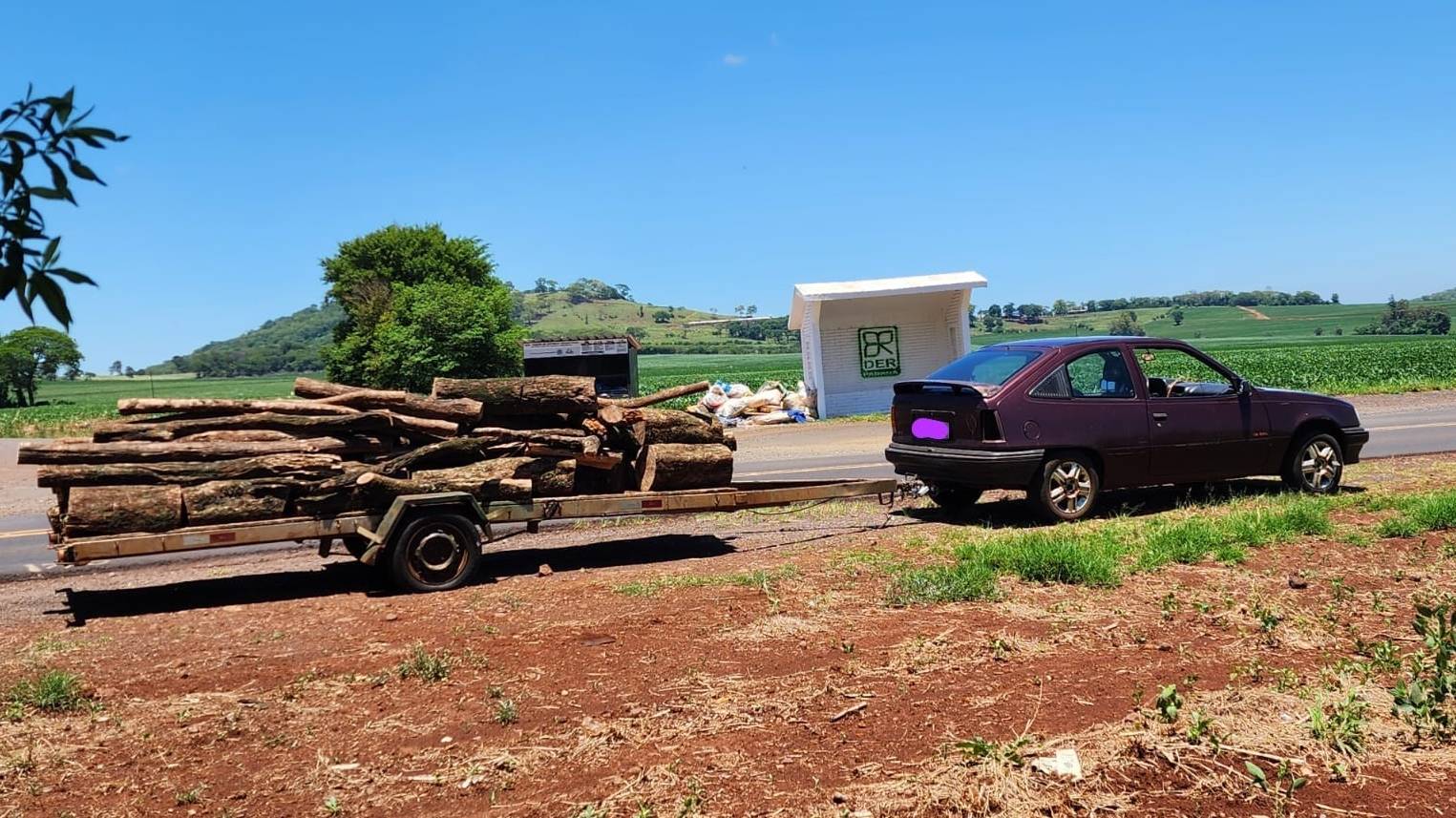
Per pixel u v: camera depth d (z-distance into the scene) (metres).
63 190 1.88
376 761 4.15
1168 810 3.49
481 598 7.30
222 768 4.12
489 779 3.94
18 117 1.87
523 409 8.76
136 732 4.55
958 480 9.73
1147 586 6.69
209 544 7.29
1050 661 5.16
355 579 8.38
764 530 10.23
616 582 7.63
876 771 3.86
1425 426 19.02
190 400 7.86
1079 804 3.54
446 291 45.94
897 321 29.42
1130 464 9.90
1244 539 7.99
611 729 4.38
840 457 17.66
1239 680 4.75
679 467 8.96
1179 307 192.62
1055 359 9.82
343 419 7.97
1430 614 4.61
